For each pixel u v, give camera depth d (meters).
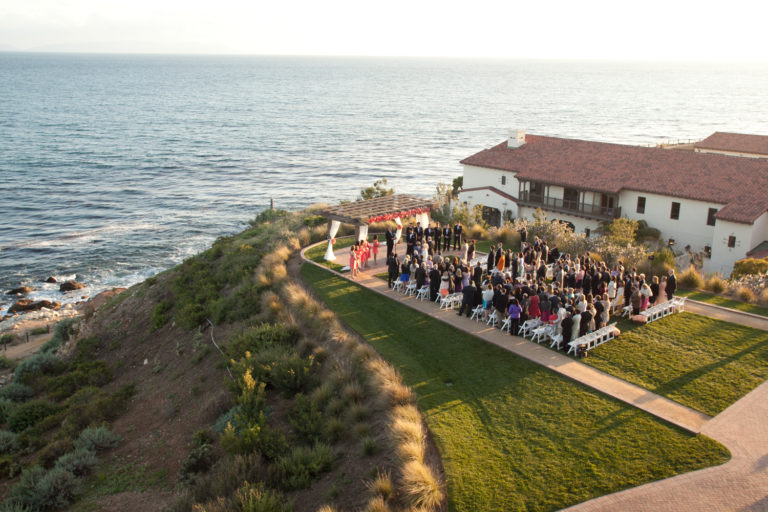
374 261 32.56
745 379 18.56
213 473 17.00
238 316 28.12
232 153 124.88
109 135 142.50
